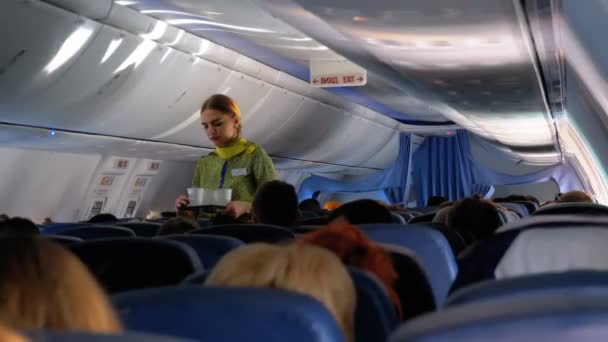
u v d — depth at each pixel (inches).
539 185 1058.7
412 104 741.3
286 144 631.8
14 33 279.4
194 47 393.1
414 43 247.0
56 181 433.1
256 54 461.7
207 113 195.2
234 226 145.7
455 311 41.0
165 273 104.8
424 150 932.6
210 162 201.2
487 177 910.4
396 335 40.9
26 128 353.4
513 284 54.4
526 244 114.3
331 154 750.5
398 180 890.1
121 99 379.2
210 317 54.1
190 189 192.1
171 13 336.5
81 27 305.0
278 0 209.0
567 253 111.9
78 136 392.2
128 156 476.7
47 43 297.7
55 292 44.5
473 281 125.1
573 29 252.2
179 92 416.5
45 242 46.5
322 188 897.5
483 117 460.1
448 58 268.2
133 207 527.2
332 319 53.4
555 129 535.5
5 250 45.2
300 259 61.9
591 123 453.4
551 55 266.4
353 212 172.4
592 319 36.8
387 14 207.5
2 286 43.9
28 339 33.2
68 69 325.1
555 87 347.3
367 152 834.8
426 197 933.2
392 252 107.7
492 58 262.1
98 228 175.2
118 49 338.3
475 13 197.3
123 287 105.8
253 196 192.5
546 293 52.8
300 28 260.4
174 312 55.0
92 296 46.1
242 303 53.5
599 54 254.2
